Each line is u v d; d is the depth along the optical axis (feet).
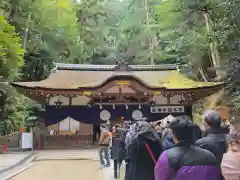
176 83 62.03
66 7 88.94
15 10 75.92
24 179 33.78
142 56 123.65
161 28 83.41
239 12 45.91
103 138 40.98
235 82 50.62
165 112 59.47
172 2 69.97
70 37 100.01
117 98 58.29
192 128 9.30
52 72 66.44
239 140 8.97
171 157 8.83
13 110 67.97
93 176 34.91
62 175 36.47
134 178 14.42
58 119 58.59
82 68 68.74
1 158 54.13
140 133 14.79
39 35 90.63
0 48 43.09
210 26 64.69
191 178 8.52
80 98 59.11
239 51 49.55
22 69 90.33
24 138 70.95
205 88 56.34
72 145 87.40
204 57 77.20
